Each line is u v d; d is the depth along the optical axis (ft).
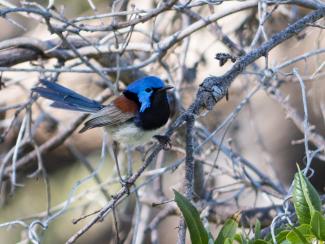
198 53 44.70
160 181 40.91
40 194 50.26
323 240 18.99
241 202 44.62
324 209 22.07
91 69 32.37
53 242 48.55
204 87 24.80
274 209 36.19
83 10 46.68
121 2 35.78
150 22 45.06
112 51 33.83
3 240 47.78
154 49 33.73
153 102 32.04
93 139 55.01
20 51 34.73
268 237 21.48
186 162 22.93
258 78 37.83
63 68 31.83
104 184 38.68
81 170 51.78
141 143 33.24
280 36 26.89
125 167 42.65
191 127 23.68
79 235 23.09
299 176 20.24
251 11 41.65
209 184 40.73
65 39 30.35
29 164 41.68
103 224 56.59
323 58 45.19
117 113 32.30
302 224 19.44
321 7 28.02
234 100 51.16
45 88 34.04
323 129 52.44
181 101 37.83
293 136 57.16
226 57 25.76
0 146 47.93
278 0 31.27
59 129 46.47
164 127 33.68
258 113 57.21
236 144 43.11
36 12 28.19
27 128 35.99
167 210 39.24
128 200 42.52
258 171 37.65
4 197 44.62
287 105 37.93
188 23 41.50
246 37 42.16
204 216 33.60
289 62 28.76
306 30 38.96
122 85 42.98
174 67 41.19
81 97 34.09
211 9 34.60
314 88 37.88
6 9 27.48
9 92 48.34
